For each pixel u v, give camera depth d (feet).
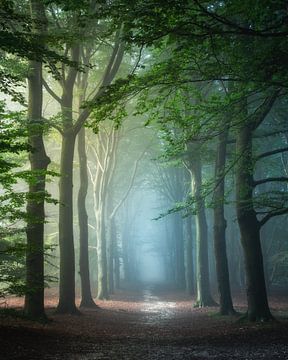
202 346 40.93
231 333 50.19
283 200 64.49
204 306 98.43
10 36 33.24
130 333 54.08
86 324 61.31
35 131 47.73
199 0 34.96
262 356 33.96
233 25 35.09
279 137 127.13
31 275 56.75
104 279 117.29
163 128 51.67
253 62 42.22
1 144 36.09
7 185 43.78
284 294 130.11
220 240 80.12
